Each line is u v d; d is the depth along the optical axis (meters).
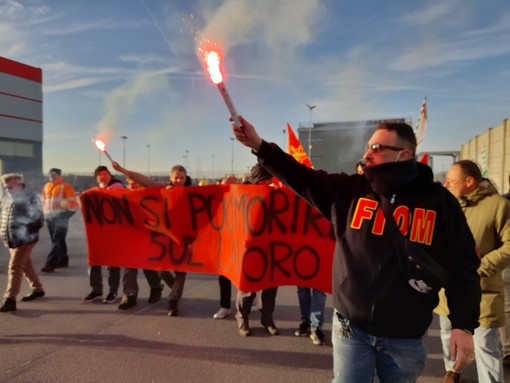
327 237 3.87
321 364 3.60
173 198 4.59
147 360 3.62
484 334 2.85
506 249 2.70
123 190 4.75
